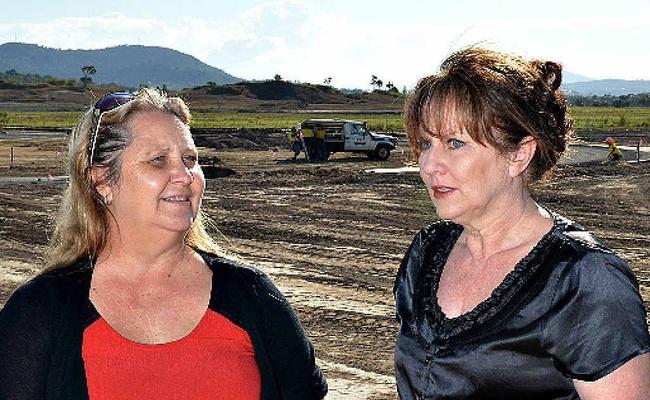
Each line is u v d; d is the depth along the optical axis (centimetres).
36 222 1684
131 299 260
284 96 19150
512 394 231
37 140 4634
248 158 3550
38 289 255
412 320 253
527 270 232
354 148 3481
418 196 2141
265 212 1852
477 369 233
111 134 260
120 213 261
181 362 253
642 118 8625
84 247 264
